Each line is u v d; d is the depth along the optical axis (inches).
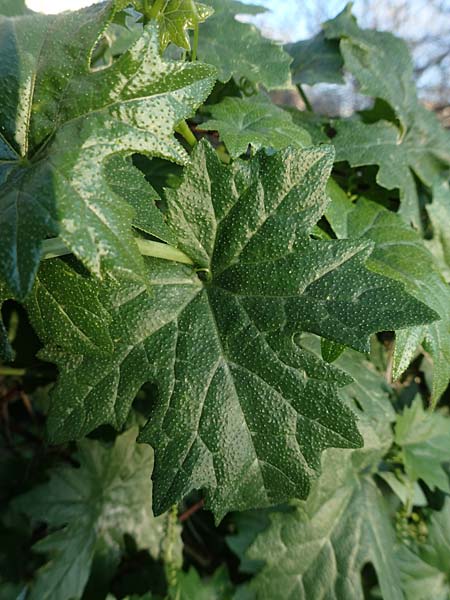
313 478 3.8
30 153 3.7
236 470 3.9
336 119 6.6
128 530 7.4
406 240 5.5
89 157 3.3
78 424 4.0
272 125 5.1
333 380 3.8
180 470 3.8
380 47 6.9
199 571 8.6
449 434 7.3
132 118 3.5
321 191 4.0
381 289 3.7
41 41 3.9
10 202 3.2
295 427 3.8
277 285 4.0
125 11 4.9
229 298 4.2
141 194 3.8
